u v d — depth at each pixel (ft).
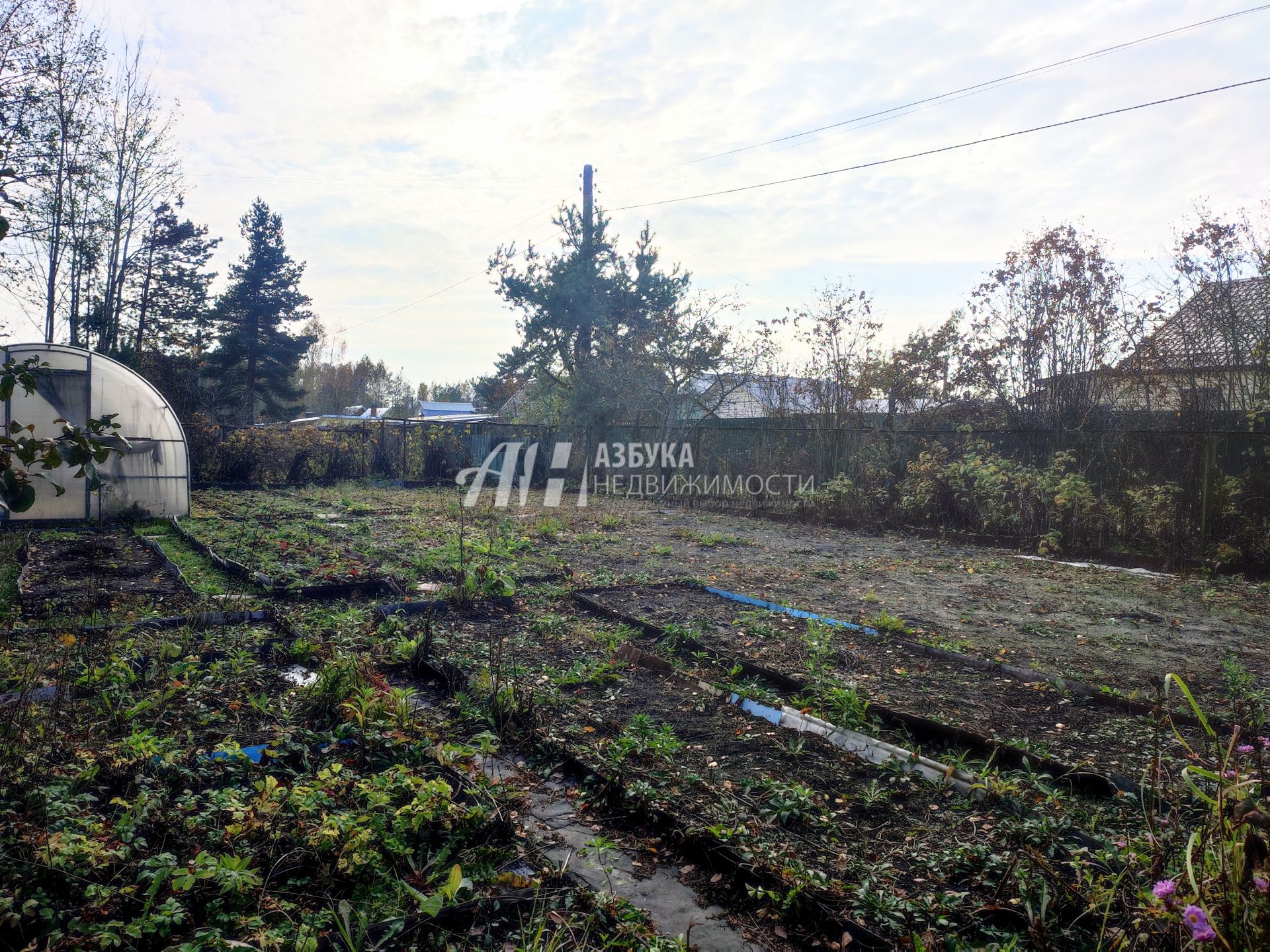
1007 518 40.06
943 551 37.91
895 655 19.90
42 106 59.72
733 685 17.22
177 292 111.45
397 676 17.92
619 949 8.43
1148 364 39.68
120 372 41.63
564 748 13.62
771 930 9.10
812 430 52.06
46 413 39.93
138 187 73.26
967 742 14.25
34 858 8.95
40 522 39.09
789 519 48.96
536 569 29.27
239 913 8.65
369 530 38.65
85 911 8.36
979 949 8.45
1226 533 33.53
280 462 65.92
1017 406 45.09
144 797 10.35
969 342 46.37
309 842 9.86
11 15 55.21
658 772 12.84
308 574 27.43
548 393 76.38
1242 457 35.22
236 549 31.81
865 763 13.56
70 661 16.14
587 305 70.33
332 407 227.40
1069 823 10.78
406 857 9.89
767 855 10.28
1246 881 6.21
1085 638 21.97
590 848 10.73
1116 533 36.60
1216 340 38.14
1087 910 8.44
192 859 9.55
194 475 62.54
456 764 12.62
